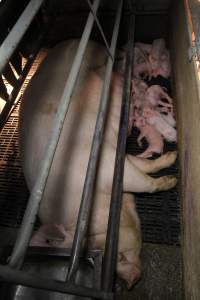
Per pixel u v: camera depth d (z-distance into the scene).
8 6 2.71
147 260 2.13
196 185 1.56
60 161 1.93
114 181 1.88
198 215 1.50
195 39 1.69
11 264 0.93
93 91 2.37
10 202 2.55
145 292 2.01
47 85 2.40
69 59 2.58
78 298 1.78
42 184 1.08
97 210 1.89
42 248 1.84
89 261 1.80
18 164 2.77
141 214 2.33
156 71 3.20
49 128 2.11
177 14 2.60
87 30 1.57
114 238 1.68
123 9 3.39
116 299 2.01
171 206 2.33
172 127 2.63
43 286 0.98
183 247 2.04
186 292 1.85
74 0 3.45
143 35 3.67
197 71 1.56
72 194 1.88
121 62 3.17
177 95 2.58
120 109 2.43
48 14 3.49
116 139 2.24
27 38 3.35
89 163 1.48
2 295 1.72
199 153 1.46
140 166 2.32
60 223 1.91
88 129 2.08
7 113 2.35
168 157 2.43
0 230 2.40
